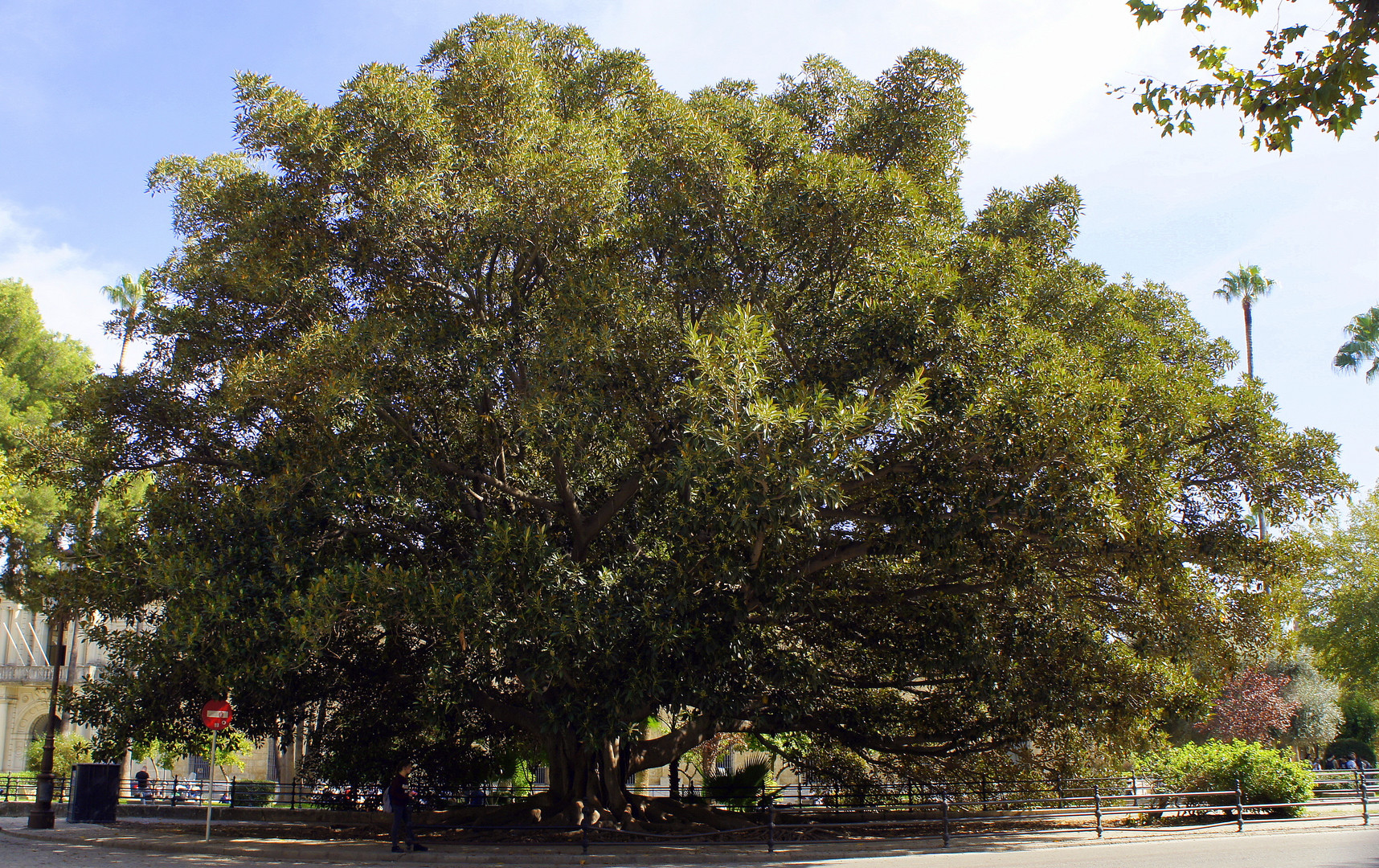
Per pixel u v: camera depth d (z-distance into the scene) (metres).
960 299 14.28
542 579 14.39
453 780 22.31
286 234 16.33
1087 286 18.83
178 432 17.45
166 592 15.20
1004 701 17.94
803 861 14.12
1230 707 34.50
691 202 15.25
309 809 25.36
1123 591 17.08
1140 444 14.16
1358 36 7.37
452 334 15.59
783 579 14.73
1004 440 13.23
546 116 17.05
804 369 14.74
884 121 18.56
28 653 47.81
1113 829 18.42
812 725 19.97
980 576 17.22
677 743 19.94
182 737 18.44
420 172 15.43
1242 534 15.58
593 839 17.14
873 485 14.91
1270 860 12.74
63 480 18.05
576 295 15.04
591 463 16.36
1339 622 37.22
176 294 17.86
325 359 14.36
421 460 15.59
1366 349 45.22
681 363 15.29
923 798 21.72
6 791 28.62
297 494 14.76
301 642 13.63
